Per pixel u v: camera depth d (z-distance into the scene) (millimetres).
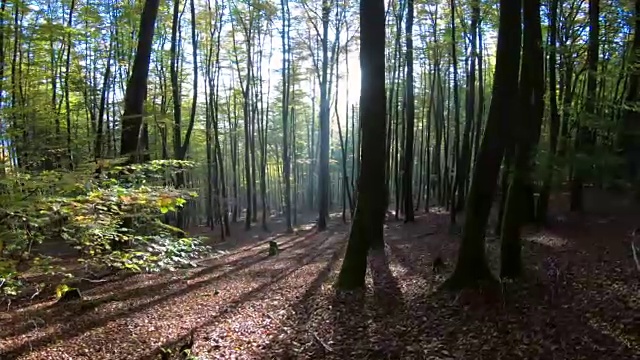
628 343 5844
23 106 5309
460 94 34625
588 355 5777
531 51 9375
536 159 8641
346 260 9977
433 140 41844
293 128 38469
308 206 50406
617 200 13625
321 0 24438
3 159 4375
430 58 24797
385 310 8352
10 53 13359
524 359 5906
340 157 51875
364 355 6566
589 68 12922
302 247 20250
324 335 7504
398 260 13109
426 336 6977
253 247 22109
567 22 16422
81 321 8797
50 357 7164
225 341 7605
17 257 4473
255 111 32750
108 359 7074
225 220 28641
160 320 8922
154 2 10289
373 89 9461
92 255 5305
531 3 9500
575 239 11797
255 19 27531
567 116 13547
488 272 8633
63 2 19328
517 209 8812
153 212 5691
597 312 6820
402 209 28734
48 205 4188
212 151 36219
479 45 21422
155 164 5590
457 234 16781
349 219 34656
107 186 5070
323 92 26016
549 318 6879
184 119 32125
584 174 8703
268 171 51562
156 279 12961
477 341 6566
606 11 15016
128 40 18641
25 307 9688
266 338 7617
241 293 11016
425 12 23125
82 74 21484
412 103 22250
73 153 5328
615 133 9516
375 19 9281
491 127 8289
